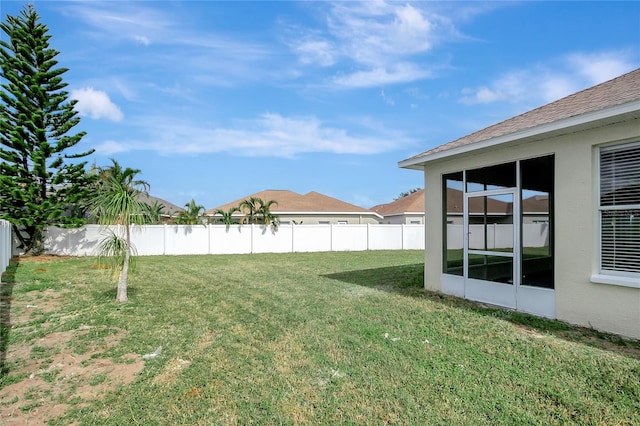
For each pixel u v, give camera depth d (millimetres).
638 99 4223
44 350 4535
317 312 6184
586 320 5156
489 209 6715
